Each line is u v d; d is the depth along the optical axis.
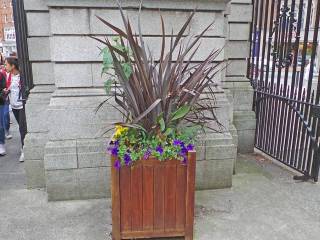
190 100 2.93
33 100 4.05
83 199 3.77
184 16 3.68
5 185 4.29
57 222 3.31
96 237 3.07
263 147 5.35
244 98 5.31
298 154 4.54
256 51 5.37
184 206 2.90
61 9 3.42
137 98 2.82
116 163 2.71
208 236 3.07
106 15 3.50
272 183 4.23
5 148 6.33
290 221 3.34
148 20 3.60
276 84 5.21
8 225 3.25
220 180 4.04
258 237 3.07
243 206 3.63
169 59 2.78
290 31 4.50
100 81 3.67
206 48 3.80
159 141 2.79
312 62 4.16
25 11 3.96
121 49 2.80
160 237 2.97
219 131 3.76
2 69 6.25
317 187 4.13
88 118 3.65
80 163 3.66
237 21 4.96
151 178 2.80
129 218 2.87
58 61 3.54
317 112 4.11
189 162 2.77
